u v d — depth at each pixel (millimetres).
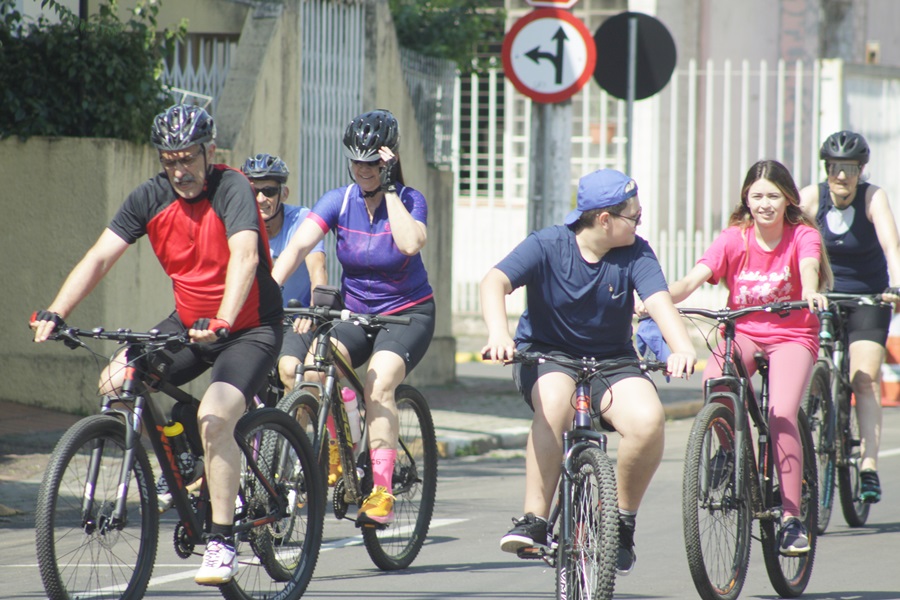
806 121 72562
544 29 41656
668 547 26562
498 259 75875
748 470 21484
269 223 26594
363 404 24625
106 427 18766
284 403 22375
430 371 53375
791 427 22688
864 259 29266
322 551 26062
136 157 40188
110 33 39500
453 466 38188
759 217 24000
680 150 75375
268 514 20750
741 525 21375
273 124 44812
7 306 39625
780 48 79875
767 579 23875
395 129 24094
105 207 38906
